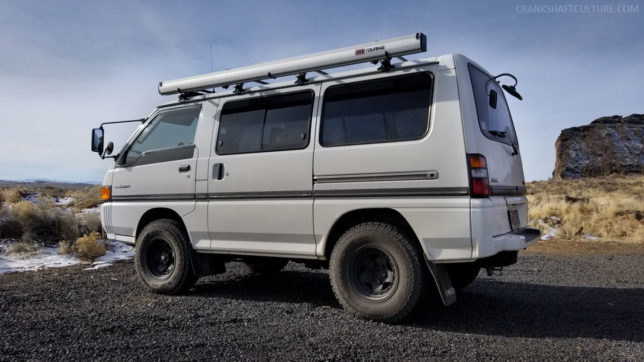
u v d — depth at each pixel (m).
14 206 11.45
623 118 113.19
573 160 103.38
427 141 4.49
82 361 3.62
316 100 5.18
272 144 5.39
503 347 3.94
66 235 10.47
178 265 5.90
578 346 3.96
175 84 6.21
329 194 4.93
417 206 4.47
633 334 4.30
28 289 6.38
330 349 3.86
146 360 3.63
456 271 5.69
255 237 5.43
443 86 4.56
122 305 5.43
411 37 4.59
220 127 5.84
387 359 3.66
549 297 5.89
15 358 3.68
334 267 4.84
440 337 4.21
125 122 6.79
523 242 4.58
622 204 21.27
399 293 4.50
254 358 3.66
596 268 8.41
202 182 5.81
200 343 4.00
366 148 4.75
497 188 4.71
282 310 5.15
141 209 6.33
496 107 5.36
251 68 5.58
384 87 4.86
